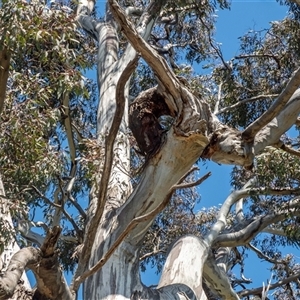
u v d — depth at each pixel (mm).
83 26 12156
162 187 7645
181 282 7871
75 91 7605
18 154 8031
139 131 7840
